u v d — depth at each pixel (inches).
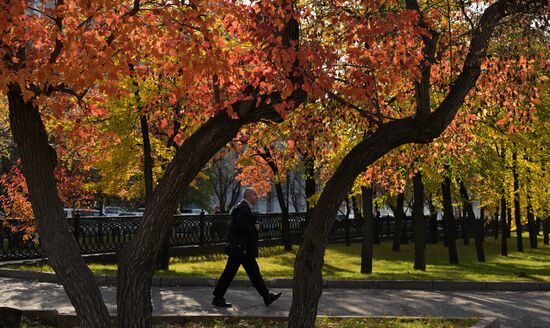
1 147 1235.9
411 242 1792.6
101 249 815.7
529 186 1168.2
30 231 685.3
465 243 1680.6
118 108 609.0
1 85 223.5
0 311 330.6
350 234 1675.7
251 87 283.4
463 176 943.0
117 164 690.8
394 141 285.9
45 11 252.2
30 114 256.8
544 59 343.6
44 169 258.7
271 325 369.4
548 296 572.7
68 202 757.9
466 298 540.4
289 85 259.0
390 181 499.5
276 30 289.3
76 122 339.0
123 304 254.7
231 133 266.7
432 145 469.1
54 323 362.9
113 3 254.1
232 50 312.5
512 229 2080.5
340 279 623.8
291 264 885.2
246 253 450.9
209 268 765.3
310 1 399.9
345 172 285.6
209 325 369.7
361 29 297.9
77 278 254.7
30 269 635.5
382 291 587.5
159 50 298.4
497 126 842.2
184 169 259.9
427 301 512.7
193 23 277.1
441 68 382.9
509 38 344.2
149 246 257.6
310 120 407.2
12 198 687.7
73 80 243.0
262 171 1152.8
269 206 2994.6
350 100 340.5
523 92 366.0
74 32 252.4
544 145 1018.1
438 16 395.9
